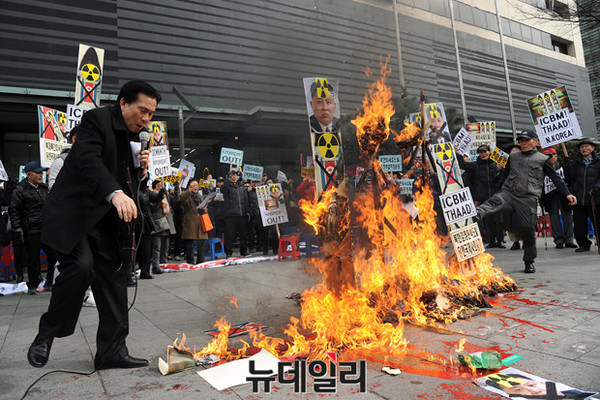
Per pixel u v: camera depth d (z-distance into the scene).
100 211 2.18
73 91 12.05
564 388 1.78
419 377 1.99
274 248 9.22
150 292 5.05
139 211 2.45
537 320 2.88
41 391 2.03
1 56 11.20
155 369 2.30
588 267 4.98
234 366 2.25
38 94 10.88
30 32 11.55
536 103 7.34
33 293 5.61
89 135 2.17
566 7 9.71
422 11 17.84
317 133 3.22
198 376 2.15
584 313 2.99
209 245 9.75
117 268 2.39
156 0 12.98
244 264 7.70
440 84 18.88
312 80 3.21
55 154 5.27
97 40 12.36
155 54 12.90
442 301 3.20
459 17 21.97
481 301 3.32
